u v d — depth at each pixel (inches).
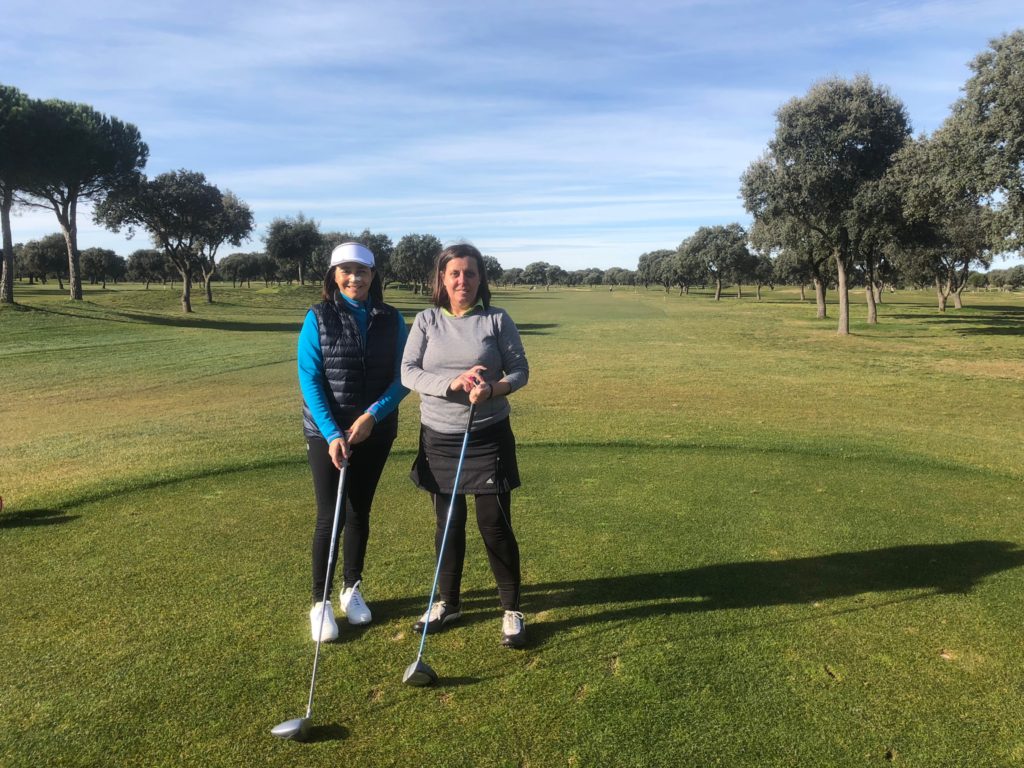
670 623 134.0
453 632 132.1
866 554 169.0
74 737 100.6
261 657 122.4
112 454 287.7
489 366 128.5
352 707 107.8
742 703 108.2
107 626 133.4
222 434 331.6
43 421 378.6
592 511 203.3
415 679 111.0
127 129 1401.3
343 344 133.3
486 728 102.5
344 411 135.0
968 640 127.2
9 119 1058.7
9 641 127.7
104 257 3750.0
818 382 531.5
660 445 293.6
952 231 1301.7
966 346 879.7
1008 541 177.6
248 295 2365.9
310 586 151.8
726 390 485.1
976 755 96.5
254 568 161.8
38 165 1130.7
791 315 1705.2
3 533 186.5
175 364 660.1
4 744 99.0
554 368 627.2
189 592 148.6
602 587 150.9
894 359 719.1
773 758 95.9
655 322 1419.8
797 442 299.1
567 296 3457.2
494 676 116.3
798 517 197.5
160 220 1590.8
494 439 128.3
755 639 127.7
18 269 3521.2
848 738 100.0
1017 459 267.9
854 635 129.0
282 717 105.1
